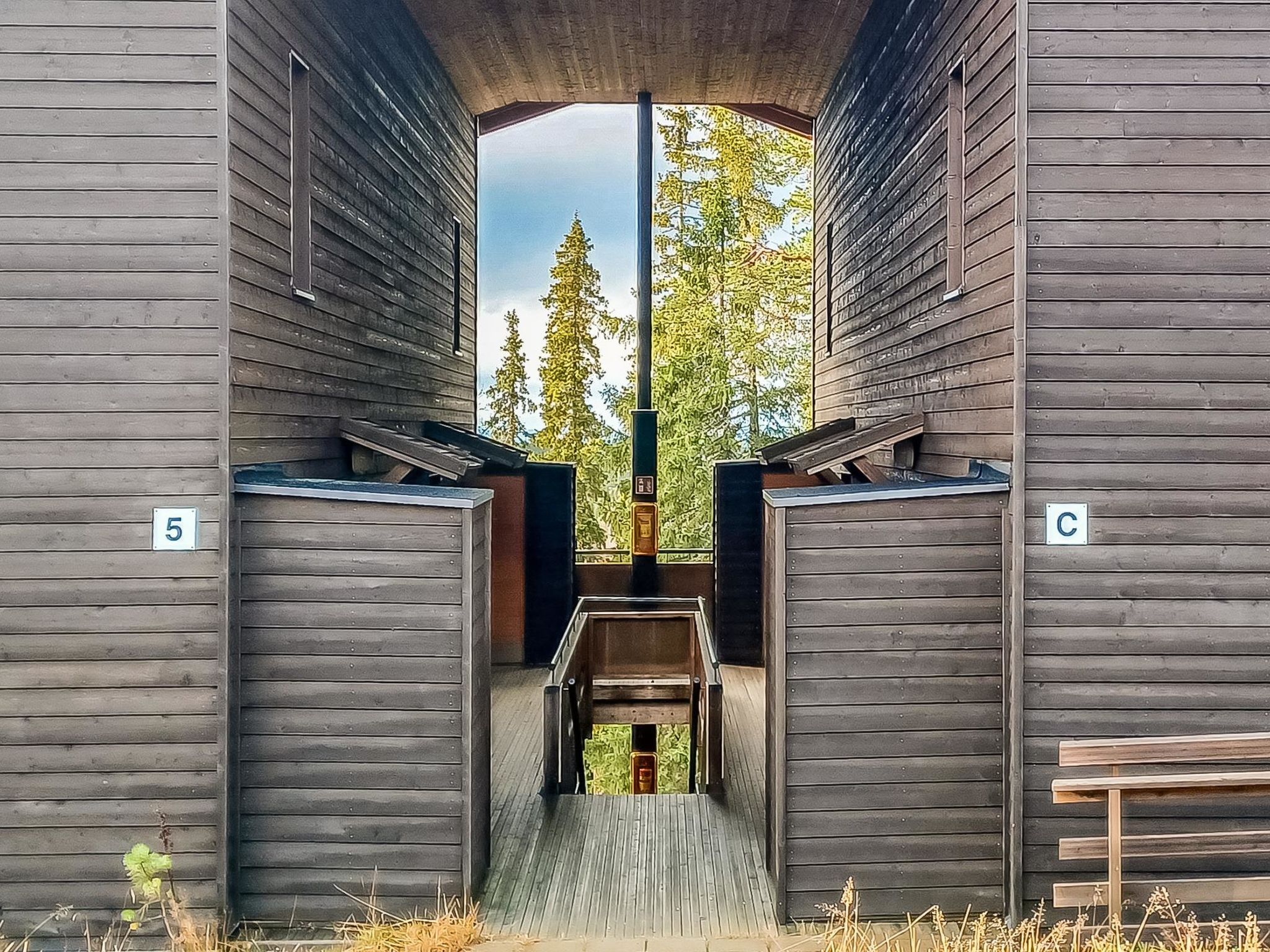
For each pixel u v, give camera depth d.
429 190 9.86
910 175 7.50
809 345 24.08
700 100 11.98
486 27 9.61
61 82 5.08
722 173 24.22
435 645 5.32
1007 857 5.29
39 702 5.14
